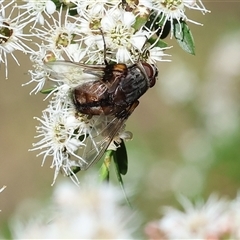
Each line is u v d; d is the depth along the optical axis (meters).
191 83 0.37
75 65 0.21
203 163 0.32
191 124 0.37
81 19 0.21
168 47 0.21
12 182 0.39
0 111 0.41
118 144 0.22
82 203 0.20
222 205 0.21
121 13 0.21
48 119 0.22
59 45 0.21
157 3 0.21
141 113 0.39
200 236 0.21
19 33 0.22
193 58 0.39
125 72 0.21
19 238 0.20
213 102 0.36
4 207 0.38
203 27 0.40
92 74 0.21
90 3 0.21
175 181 0.32
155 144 0.36
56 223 0.20
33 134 0.41
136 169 0.33
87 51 0.21
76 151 0.22
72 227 0.20
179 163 0.33
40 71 0.22
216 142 0.33
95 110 0.21
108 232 0.20
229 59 0.37
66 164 0.22
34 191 0.38
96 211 0.20
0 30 0.22
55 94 0.22
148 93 0.39
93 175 0.23
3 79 0.41
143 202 0.32
